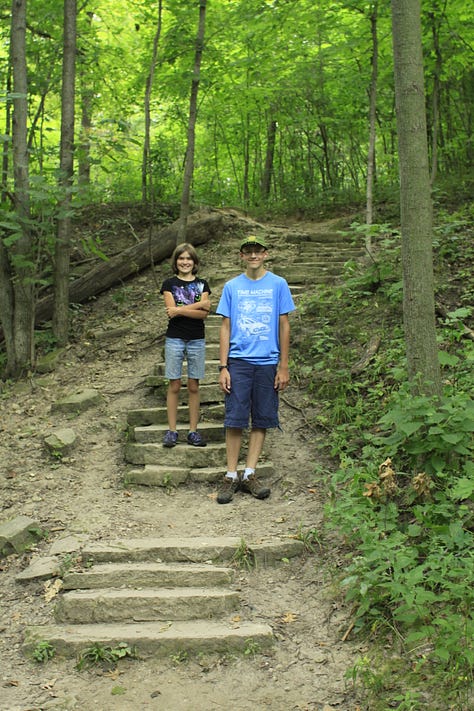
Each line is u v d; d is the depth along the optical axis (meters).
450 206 10.54
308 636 3.42
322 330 6.69
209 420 5.78
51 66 9.80
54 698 3.12
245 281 4.93
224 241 10.48
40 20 9.64
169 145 15.62
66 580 3.89
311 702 2.98
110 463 5.46
